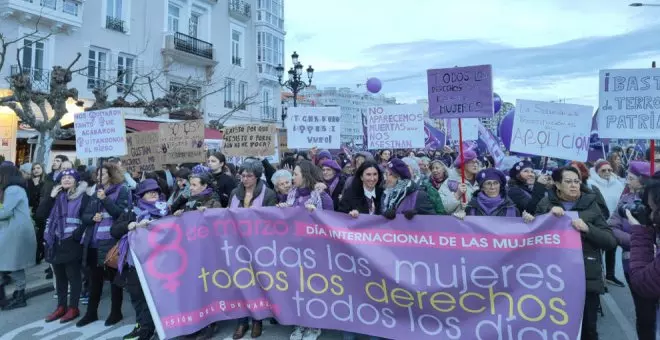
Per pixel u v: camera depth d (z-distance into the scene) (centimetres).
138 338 448
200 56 2347
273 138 806
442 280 379
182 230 439
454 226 379
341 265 412
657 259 256
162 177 788
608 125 475
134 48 2028
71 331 493
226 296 444
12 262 555
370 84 1509
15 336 481
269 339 452
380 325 396
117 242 486
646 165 466
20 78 1010
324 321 415
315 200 456
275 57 3073
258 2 2941
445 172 570
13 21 1534
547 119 544
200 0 2430
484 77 484
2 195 570
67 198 523
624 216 426
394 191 410
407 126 826
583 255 356
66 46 1719
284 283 430
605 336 461
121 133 549
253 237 441
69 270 521
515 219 367
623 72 469
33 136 1518
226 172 653
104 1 1886
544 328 348
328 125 781
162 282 426
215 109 2516
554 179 389
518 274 360
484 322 365
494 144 920
